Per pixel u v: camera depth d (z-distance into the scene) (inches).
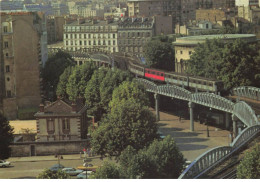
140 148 6761.8
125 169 5649.6
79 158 7672.2
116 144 6825.8
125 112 6934.1
